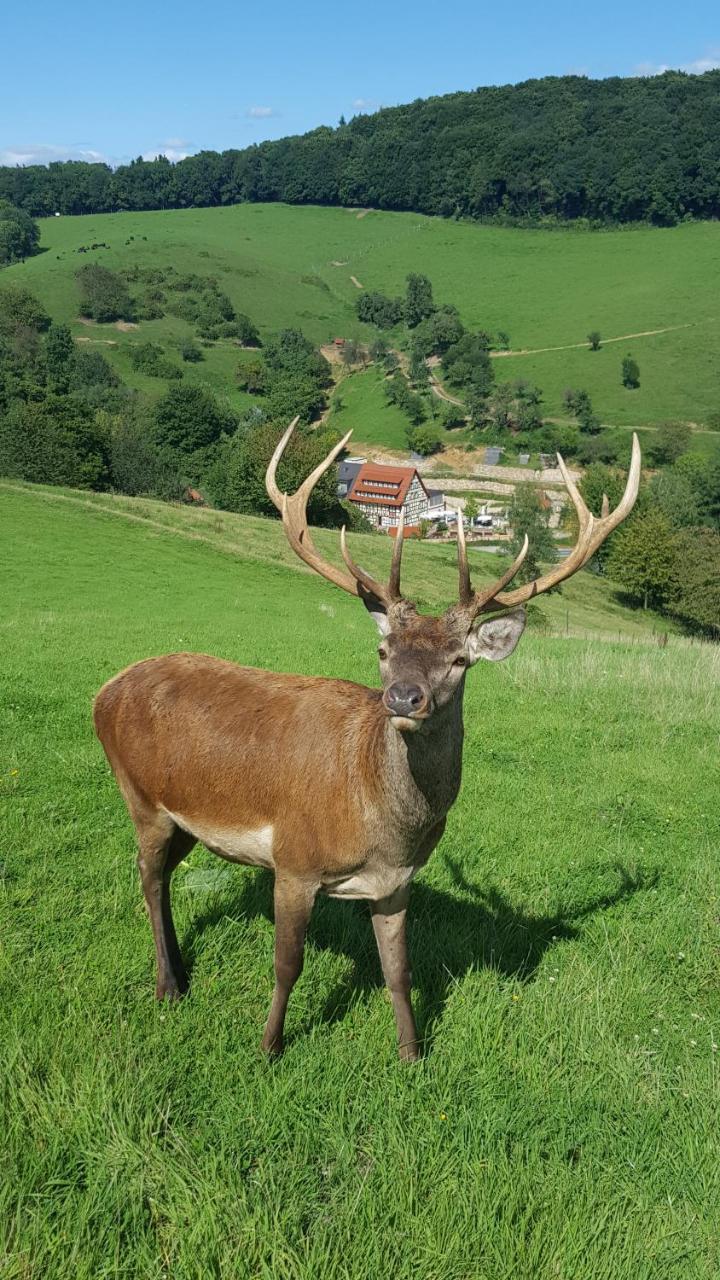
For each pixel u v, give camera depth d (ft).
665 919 21.09
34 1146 12.48
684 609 203.21
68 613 88.28
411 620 14.03
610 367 536.83
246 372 544.62
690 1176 13.16
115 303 607.78
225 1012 15.90
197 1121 13.33
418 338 622.54
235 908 20.04
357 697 15.81
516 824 26.68
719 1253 11.96
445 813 14.57
